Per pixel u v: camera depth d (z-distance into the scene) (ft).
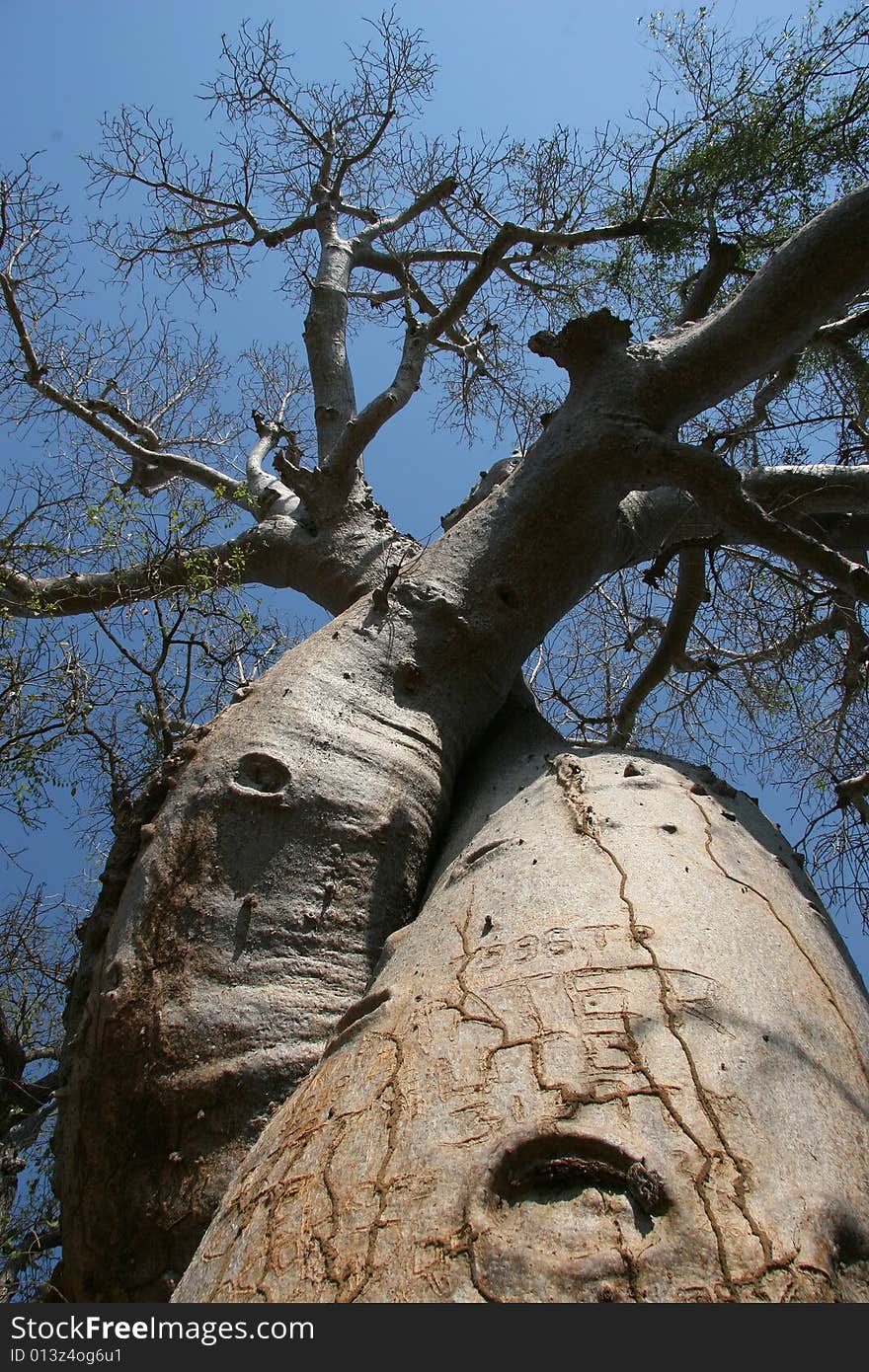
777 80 21.88
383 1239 5.69
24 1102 14.93
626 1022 6.82
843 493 19.08
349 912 10.95
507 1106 6.28
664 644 22.09
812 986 7.95
